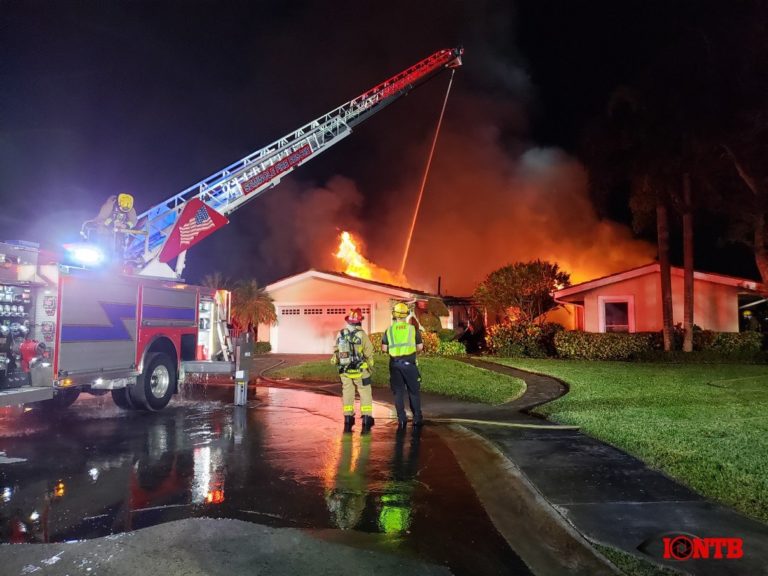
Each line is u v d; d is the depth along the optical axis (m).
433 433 7.69
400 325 8.25
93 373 7.98
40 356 7.18
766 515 4.33
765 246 17.55
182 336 10.30
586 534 4.06
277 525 4.37
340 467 5.99
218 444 7.08
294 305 24.30
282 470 5.88
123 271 9.56
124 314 8.69
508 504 4.82
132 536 4.13
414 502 4.89
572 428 7.61
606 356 18.41
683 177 17.86
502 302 22.48
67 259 7.65
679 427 7.26
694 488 4.97
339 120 16.22
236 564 3.68
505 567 3.67
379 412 9.38
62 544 4.00
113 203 9.61
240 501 4.91
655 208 18.86
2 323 7.02
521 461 5.94
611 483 5.17
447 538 4.13
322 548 3.93
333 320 23.78
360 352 8.20
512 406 9.73
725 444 6.33
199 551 3.87
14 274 7.05
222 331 10.90
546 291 22.22
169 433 7.75
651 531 4.09
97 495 5.07
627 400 9.70
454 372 14.23
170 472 5.81
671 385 11.60
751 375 13.34
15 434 7.68
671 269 20.59
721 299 20.20
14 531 4.25
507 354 20.50
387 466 6.02
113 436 7.55
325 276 23.73
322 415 9.17
